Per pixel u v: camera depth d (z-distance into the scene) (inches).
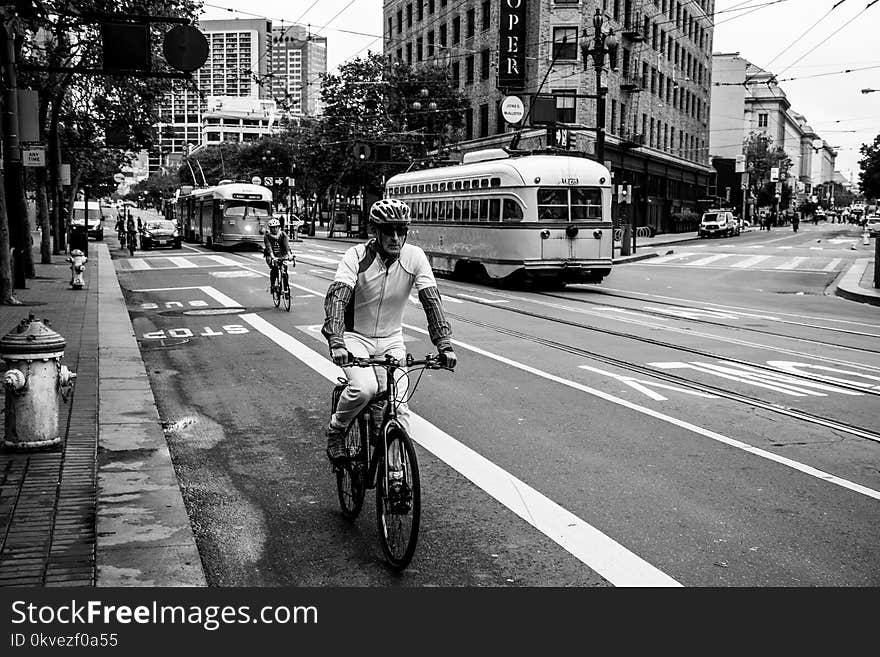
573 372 414.3
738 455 273.3
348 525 215.8
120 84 1107.3
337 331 190.7
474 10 2140.7
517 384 385.1
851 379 399.5
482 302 757.9
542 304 749.9
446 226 1040.8
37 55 1033.5
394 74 2148.1
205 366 440.8
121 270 1157.1
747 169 3912.4
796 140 6717.5
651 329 578.6
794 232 3009.4
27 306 662.5
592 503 228.7
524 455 273.7
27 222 925.2
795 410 333.7
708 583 179.6
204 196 1831.9
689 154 2802.7
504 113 1507.1
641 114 2293.3
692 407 339.6
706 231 2464.3
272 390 380.8
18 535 194.2
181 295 818.2
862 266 1312.7
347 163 2185.0
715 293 914.1
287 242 694.5
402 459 185.5
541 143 1852.9
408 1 2551.7
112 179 2345.0
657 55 2388.0
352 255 194.9
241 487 246.1
